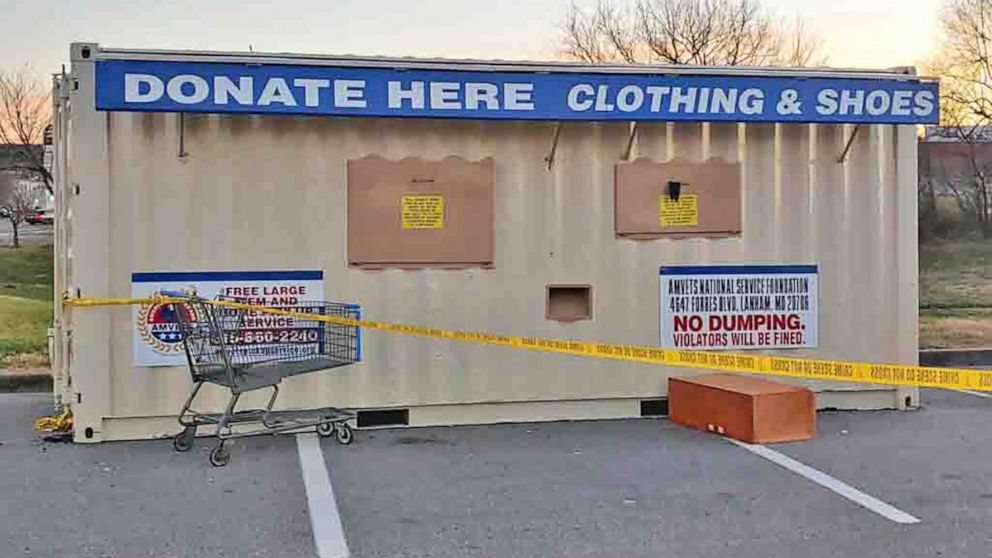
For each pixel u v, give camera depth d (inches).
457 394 348.8
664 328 362.6
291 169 336.5
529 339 350.0
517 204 351.9
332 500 255.0
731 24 1079.0
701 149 363.9
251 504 251.3
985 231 901.8
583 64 339.9
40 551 215.9
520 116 333.4
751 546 217.6
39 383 477.7
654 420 358.6
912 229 378.6
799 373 345.1
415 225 345.1
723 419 329.4
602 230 358.0
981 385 306.5
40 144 837.2
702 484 270.1
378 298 343.3
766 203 369.1
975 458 300.2
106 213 321.7
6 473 283.6
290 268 336.8
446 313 347.9
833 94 354.3
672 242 362.6
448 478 277.1
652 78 340.8
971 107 970.7
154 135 325.7
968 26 992.9
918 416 368.2
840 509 245.9
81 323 321.1
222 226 331.6
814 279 372.8
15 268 729.6
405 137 344.2
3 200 824.9
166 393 329.4
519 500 254.8
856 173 374.9
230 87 315.9
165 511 245.4
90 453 309.0
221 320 315.9
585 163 356.2
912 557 210.5
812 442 322.0
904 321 378.0
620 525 233.3
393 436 332.2
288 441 323.9
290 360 325.7
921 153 920.9
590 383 358.3
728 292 366.9
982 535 225.1
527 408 355.9
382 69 326.0
